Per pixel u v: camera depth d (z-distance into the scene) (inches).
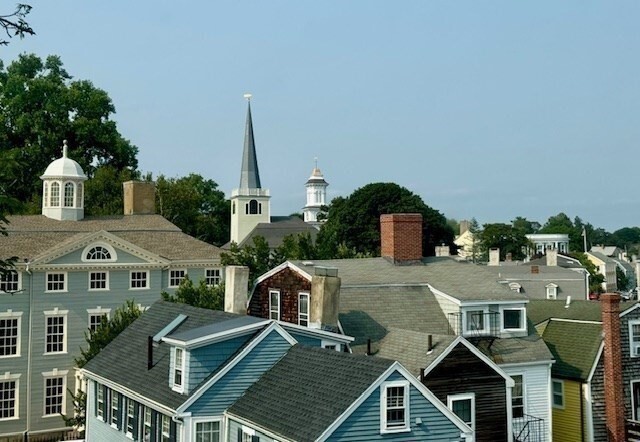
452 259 2667.3
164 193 5442.9
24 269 2938.0
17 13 976.3
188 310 2206.0
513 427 2081.7
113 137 5260.8
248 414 1635.1
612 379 2158.0
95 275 3105.3
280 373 1724.9
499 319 2194.9
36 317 2967.5
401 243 2527.1
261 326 1785.2
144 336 2222.0
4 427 2878.9
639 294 3472.0
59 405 2992.1
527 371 2123.5
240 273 2181.3
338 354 1644.9
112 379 2075.5
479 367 1899.6
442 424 1550.2
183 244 3462.1
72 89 5137.8
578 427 2174.0
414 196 6348.4
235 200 7726.4
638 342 2240.4
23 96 5022.1
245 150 7819.9
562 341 2321.6
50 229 3331.7
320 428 1430.9
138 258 3189.0
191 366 1728.6
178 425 1706.4
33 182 4968.0
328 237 3297.2
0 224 1176.2
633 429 2143.2
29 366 2935.5
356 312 2138.3
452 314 2187.5
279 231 7485.2
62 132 5068.9
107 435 2124.8
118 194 4992.6
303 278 2251.5
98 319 3095.5
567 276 5354.3
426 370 1830.7
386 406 1486.2
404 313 2185.0
